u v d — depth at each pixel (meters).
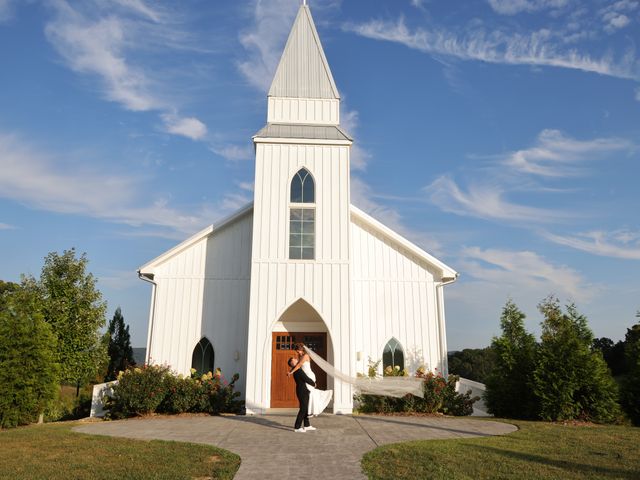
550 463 7.66
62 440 9.81
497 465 7.52
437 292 17.27
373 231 17.62
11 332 12.79
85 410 17.77
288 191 15.73
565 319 13.55
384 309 17.05
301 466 7.68
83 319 18.58
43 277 18.64
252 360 14.53
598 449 8.75
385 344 16.78
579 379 12.68
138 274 16.67
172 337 16.38
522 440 9.61
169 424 12.22
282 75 17.52
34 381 12.71
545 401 12.60
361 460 8.04
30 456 8.33
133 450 8.74
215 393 14.51
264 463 7.88
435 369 16.61
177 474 7.07
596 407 12.41
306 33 18.23
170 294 16.67
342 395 14.39
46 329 13.56
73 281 18.80
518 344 14.31
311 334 16.30
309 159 16.03
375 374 15.73
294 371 11.14
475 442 9.43
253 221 15.79
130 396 13.74
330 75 17.66
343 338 14.76
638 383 13.00
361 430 11.04
